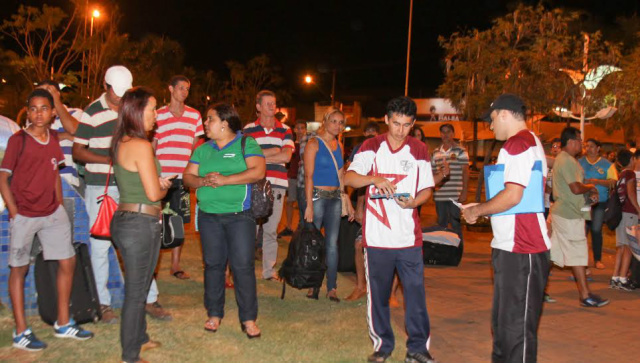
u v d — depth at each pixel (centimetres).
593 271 930
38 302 493
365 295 679
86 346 466
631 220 788
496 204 404
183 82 657
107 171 523
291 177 1155
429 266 917
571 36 1596
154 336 494
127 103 420
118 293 573
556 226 720
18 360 435
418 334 475
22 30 2480
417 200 471
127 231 419
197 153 530
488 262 959
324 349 497
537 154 414
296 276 632
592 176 966
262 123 732
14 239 451
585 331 604
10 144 448
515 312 416
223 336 511
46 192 459
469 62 1678
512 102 430
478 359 511
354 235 797
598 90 1576
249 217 512
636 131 2253
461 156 948
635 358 526
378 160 483
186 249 922
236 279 514
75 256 489
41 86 529
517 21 1609
